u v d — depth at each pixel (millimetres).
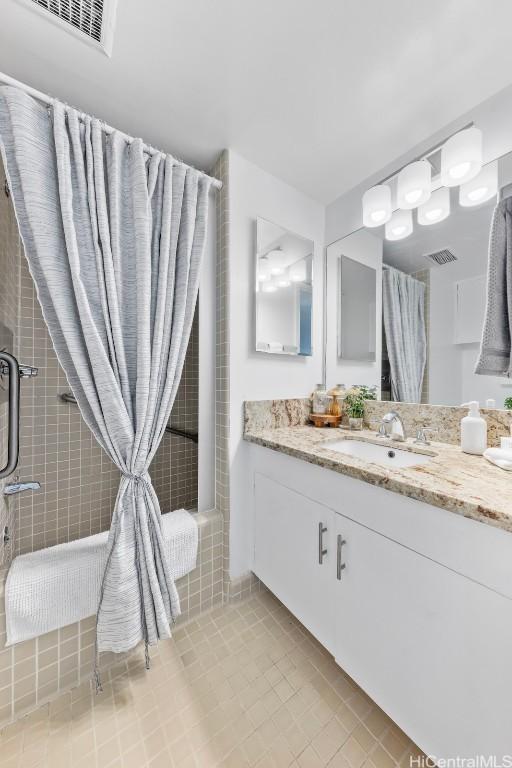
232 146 1380
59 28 881
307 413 1755
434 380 1342
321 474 1105
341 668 1106
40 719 941
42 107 978
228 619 1350
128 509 1077
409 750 867
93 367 1028
